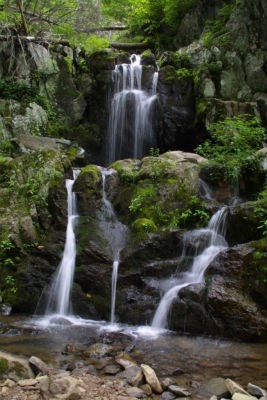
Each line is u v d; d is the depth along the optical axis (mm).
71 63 15062
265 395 4633
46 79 14344
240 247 7355
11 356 5059
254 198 9867
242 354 6047
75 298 7797
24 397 4301
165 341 6527
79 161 11953
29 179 9203
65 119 14352
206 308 6984
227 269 7230
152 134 14078
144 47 18125
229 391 4750
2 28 14070
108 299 7695
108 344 6293
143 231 8406
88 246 8227
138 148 14133
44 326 7086
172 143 14195
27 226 8555
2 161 9719
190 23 16844
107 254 8148
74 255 8250
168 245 8164
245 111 13062
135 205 9039
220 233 8398
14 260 8305
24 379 4711
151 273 7871
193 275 7738
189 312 7039
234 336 6691
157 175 9438
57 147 12094
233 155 10273
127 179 9719
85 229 8711
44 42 14680
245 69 13828
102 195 9562
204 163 10281
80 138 14203
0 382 4586
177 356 5906
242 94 13719
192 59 14953
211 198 9797
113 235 8742
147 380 4840
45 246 8398
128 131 14188
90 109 14805
